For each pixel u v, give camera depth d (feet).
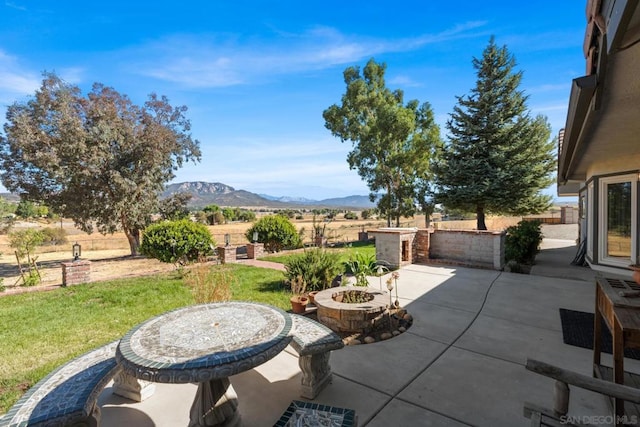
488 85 49.65
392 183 70.03
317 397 10.11
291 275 23.02
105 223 53.47
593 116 10.17
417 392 10.33
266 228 46.09
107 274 35.29
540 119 57.11
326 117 75.25
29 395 7.54
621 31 5.01
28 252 30.94
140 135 54.24
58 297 22.97
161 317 9.62
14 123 47.03
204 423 8.29
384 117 64.39
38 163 45.93
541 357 12.61
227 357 7.04
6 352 14.01
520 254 32.71
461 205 50.55
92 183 49.44
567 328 15.42
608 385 6.41
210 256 39.09
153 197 58.29
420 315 17.56
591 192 27.58
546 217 90.38
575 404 9.39
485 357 12.67
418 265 31.65
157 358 7.00
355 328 15.05
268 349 7.55
